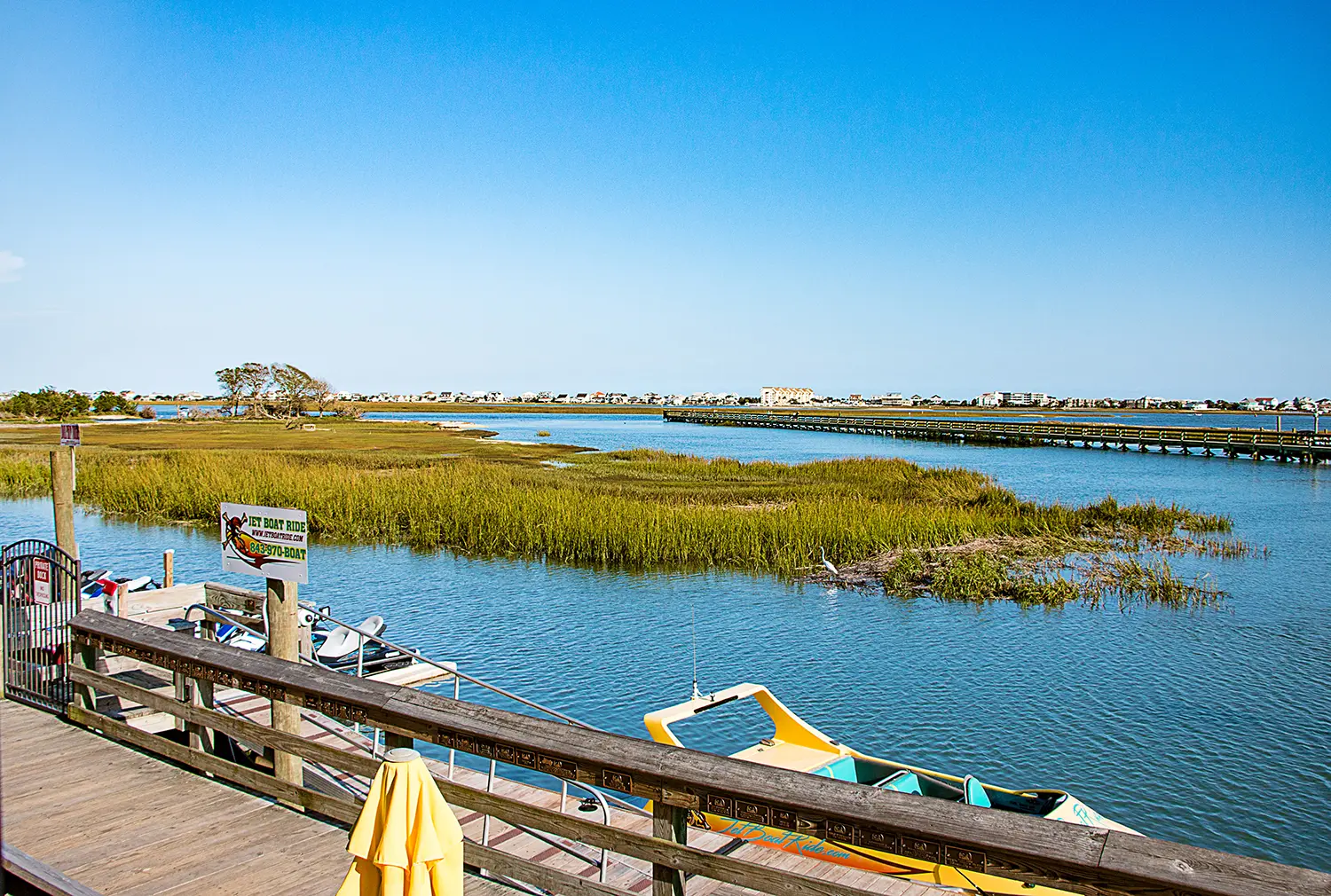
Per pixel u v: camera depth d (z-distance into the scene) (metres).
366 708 5.66
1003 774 12.13
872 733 13.64
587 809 8.10
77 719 8.44
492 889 5.54
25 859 5.63
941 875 7.11
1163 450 78.75
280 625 6.95
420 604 21.86
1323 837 10.49
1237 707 14.65
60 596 8.76
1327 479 55.25
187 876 5.56
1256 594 22.91
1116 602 22.05
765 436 110.88
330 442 80.06
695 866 4.26
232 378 145.00
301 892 5.37
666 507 32.38
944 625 19.92
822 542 28.03
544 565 26.80
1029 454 78.06
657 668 16.77
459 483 38.00
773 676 16.34
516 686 15.80
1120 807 11.21
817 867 6.62
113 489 38.94
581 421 168.62
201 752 7.20
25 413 133.75
